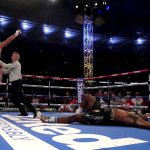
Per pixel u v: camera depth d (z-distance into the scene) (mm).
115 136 2324
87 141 2031
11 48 20812
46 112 6859
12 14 15305
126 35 19594
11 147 1732
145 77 20875
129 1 15531
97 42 20969
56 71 23672
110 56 24688
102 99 7898
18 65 4770
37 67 22875
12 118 4125
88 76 16406
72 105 7414
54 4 15984
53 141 2004
